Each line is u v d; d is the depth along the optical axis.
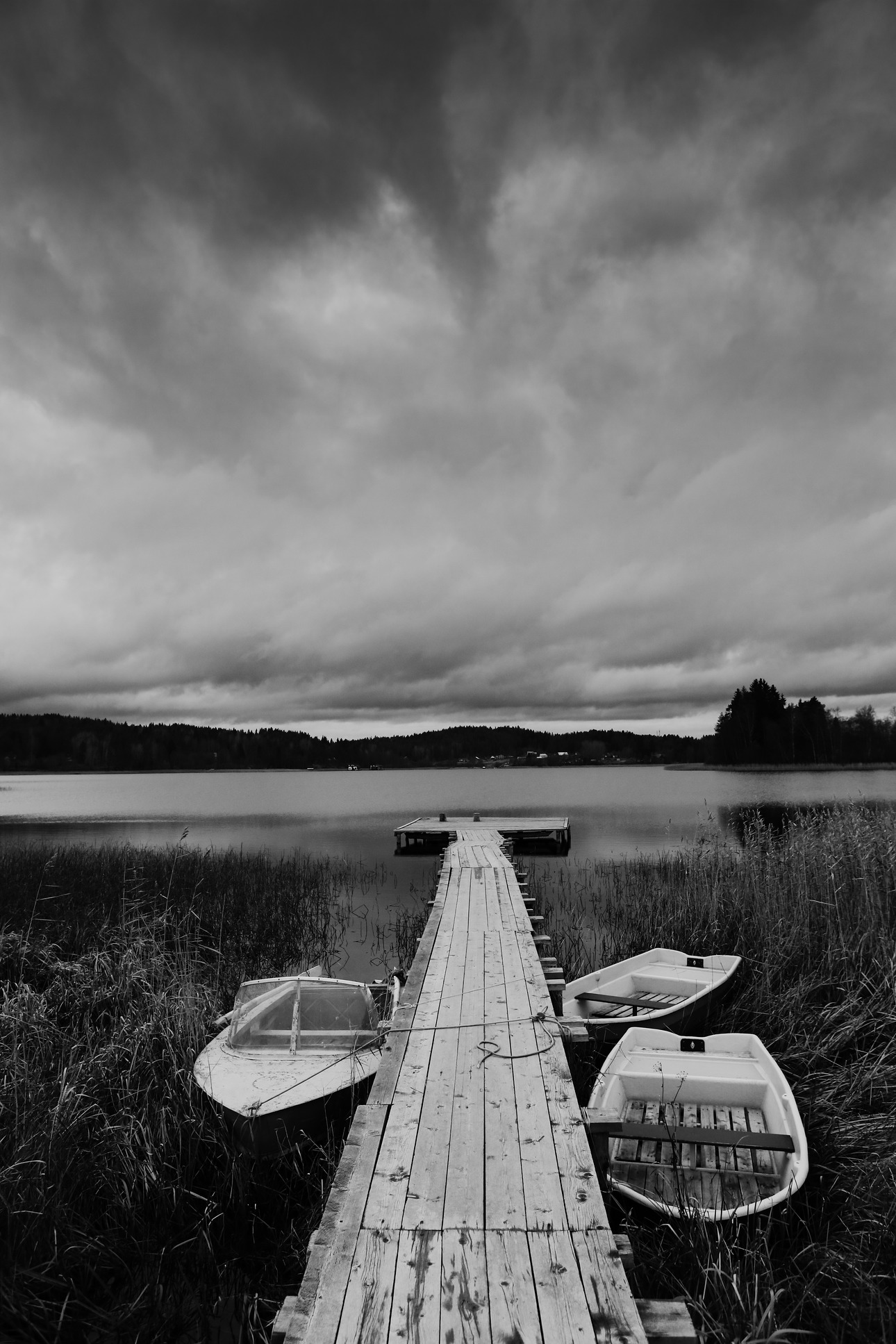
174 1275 5.09
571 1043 6.84
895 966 9.12
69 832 34.84
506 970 8.26
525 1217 3.92
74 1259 5.05
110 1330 4.55
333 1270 3.54
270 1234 5.53
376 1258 3.62
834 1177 5.64
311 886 18.69
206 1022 8.21
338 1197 4.15
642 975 9.76
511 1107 5.11
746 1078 6.39
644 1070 6.63
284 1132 6.04
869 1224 5.20
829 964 10.02
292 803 59.88
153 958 9.54
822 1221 5.22
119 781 126.69
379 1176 4.30
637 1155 5.69
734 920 12.73
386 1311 3.30
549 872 20.66
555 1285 3.45
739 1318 4.08
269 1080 6.43
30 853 22.31
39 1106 6.28
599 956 12.16
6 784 112.44
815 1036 8.15
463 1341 3.13
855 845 13.40
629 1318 3.25
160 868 19.77
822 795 49.66
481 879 14.80
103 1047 7.40
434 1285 3.45
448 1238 3.76
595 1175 4.32
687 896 13.98
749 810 38.69
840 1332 4.16
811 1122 6.35
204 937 13.54
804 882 12.68
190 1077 6.68
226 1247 5.34
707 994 8.77
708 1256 4.46
